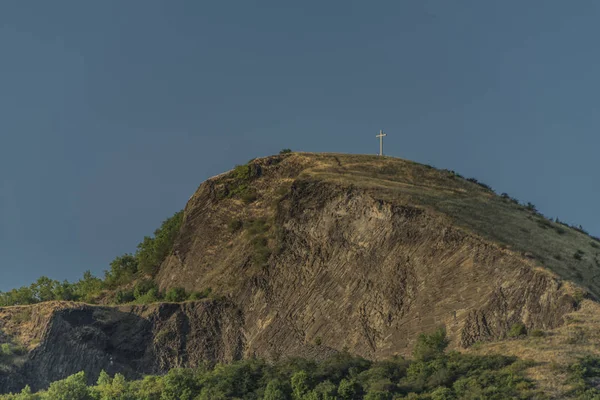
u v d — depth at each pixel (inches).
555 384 6245.1
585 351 6737.2
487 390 6304.1
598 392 6053.2
